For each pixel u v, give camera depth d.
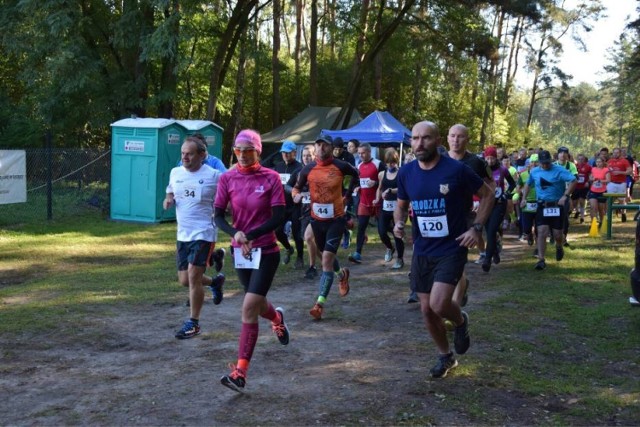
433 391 4.75
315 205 7.53
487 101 47.41
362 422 4.18
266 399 4.58
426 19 29.03
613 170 18.20
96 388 4.84
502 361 5.51
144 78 23.03
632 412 4.48
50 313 7.16
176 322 6.88
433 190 4.82
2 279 9.61
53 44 20.53
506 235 16.06
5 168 13.94
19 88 28.33
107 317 7.03
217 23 24.52
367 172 10.78
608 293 8.59
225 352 5.78
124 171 16.36
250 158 4.98
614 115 94.50
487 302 7.90
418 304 7.85
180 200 6.26
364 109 38.41
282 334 5.50
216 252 7.12
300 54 48.00
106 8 23.19
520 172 15.73
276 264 5.02
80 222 15.96
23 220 15.46
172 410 4.39
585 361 5.69
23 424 4.18
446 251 4.86
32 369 5.30
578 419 4.35
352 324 6.88
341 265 10.88
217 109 34.53
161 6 19.23
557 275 9.99
